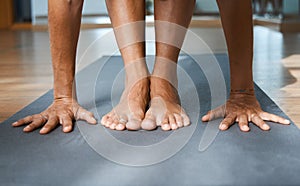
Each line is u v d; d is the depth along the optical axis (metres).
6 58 2.52
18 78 1.81
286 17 4.19
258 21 5.25
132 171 0.77
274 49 2.71
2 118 1.17
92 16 6.34
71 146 0.91
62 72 1.09
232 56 1.10
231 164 0.80
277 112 1.15
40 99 1.36
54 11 1.05
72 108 1.08
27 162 0.82
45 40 3.76
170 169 0.78
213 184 0.72
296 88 1.50
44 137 0.97
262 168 0.78
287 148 0.87
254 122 1.03
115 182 0.73
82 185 0.72
